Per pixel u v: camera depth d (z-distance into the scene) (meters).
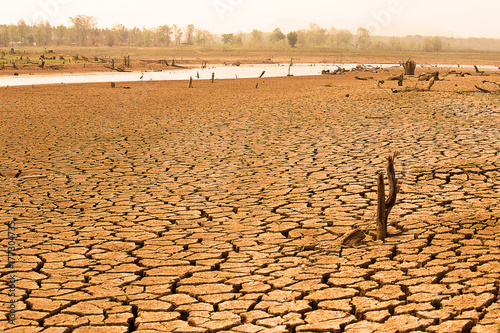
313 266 5.62
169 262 5.83
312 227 7.00
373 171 10.22
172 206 8.21
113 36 185.25
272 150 12.80
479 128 15.23
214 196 8.77
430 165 10.59
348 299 4.80
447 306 4.57
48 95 31.69
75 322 4.45
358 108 21.64
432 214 7.40
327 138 14.33
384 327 4.26
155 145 13.91
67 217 7.66
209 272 5.52
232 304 4.76
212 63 115.31
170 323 4.42
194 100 27.52
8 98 29.55
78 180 10.07
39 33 161.00
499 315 4.36
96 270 5.63
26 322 4.44
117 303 4.82
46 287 5.17
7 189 9.42
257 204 8.21
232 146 13.55
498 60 142.50
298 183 9.48
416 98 25.03
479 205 7.76
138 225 7.25
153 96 30.41
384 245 6.22
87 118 20.11
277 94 30.61
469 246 6.04
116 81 50.53
